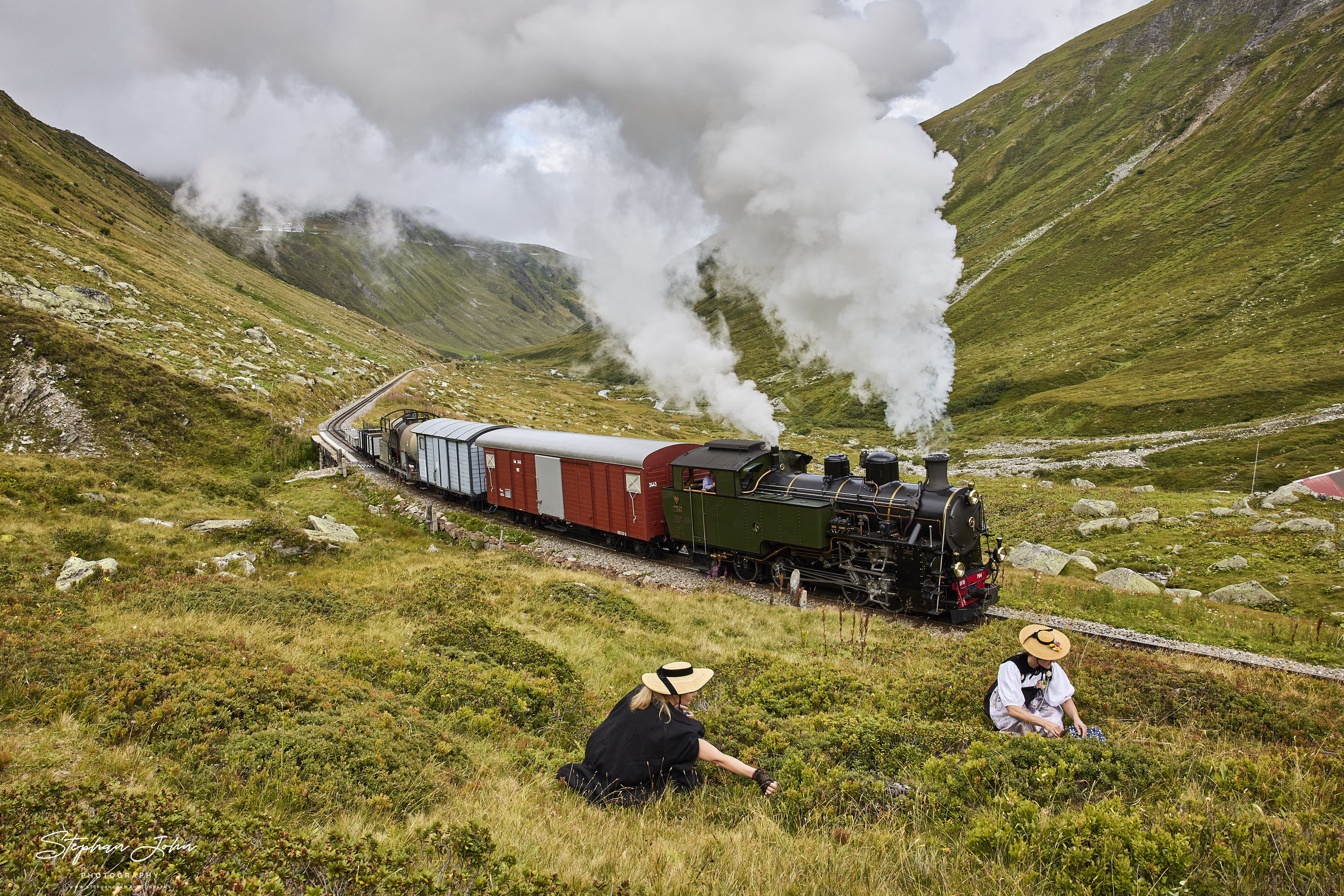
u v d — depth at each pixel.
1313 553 24.98
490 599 17.08
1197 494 42.31
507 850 5.21
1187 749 7.86
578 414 96.75
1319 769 6.92
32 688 8.30
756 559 21.98
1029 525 37.81
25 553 16.75
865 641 15.16
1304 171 134.88
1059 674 7.92
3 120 116.38
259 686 8.86
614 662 13.50
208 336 69.88
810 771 6.95
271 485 40.69
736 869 5.09
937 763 6.89
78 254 73.38
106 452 40.56
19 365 42.78
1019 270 163.12
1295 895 4.57
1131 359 110.81
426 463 38.53
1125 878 4.70
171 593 15.31
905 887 5.00
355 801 6.36
